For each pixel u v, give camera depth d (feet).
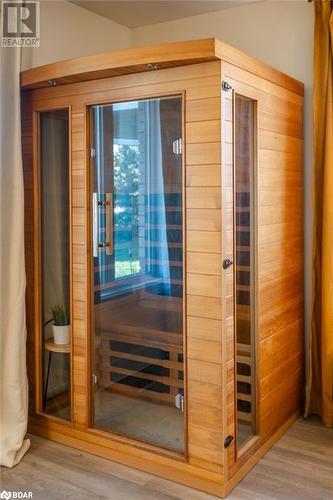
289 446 9.48
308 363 10.77
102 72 8.15
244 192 8.43
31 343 9.83
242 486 8.17
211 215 7.64
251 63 8.26
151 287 8.49
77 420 9.32
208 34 11.62
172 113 7.96
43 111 9.34
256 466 8.78
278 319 9.57
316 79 9.93
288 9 10.55
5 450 8.73
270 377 9.32
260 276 8.83
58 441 9.55
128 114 8.41
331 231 9.91
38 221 9.62
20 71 9.06
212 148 7.55
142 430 8.79
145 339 8.67
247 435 8.83
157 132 8.13
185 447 8.16
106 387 9.18
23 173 9.61
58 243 9.56
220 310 7.66
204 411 7.93
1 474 8.47
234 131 7.82
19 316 9.14
